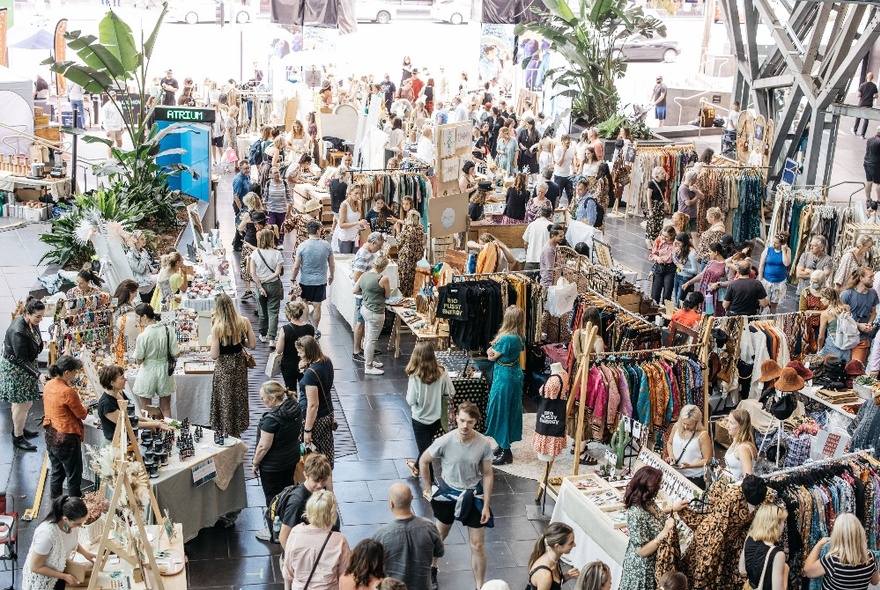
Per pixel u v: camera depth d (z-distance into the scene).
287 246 16.83
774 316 10.50
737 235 17.67
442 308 10.39
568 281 11.38
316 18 25.92
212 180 18.30
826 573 6.56
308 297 12.35
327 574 6.07
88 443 8.63
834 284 12.36
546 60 25.95
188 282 11.44
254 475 8.84
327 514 6.12
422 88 27.80
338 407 10.82
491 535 8.44
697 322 10.12
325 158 21.08
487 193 15.82
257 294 12.38
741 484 6.68
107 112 22.31
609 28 24.38
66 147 22.06
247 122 25.88
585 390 8.48
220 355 8.85
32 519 8.22
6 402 10.29
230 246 16.50
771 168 18.92
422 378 8.66
